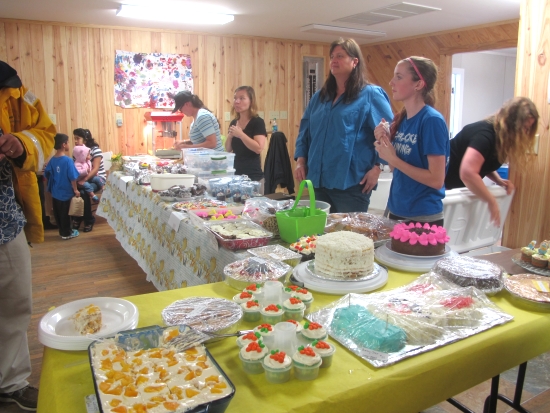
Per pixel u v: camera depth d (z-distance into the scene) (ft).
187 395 2.49
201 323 3.34
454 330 3.40
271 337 3.15
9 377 5.66
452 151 8.55
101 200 14.33
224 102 19.27
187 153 10.43
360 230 5.58
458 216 9.18
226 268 4.42
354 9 14.46
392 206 6.70
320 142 7.82
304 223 5.51
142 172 10.96
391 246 5.05
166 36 17.71
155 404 2.39
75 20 15.72
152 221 8.85
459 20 16.16
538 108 8.72
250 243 5.35
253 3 13.69
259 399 2.64
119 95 17.29
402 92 6.06
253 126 10.87
